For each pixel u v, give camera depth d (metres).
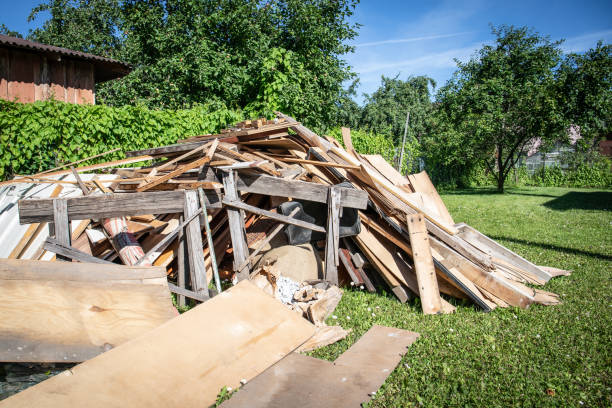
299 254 5.36
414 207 5.50
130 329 3.51
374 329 4.30
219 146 5.54
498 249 6.58
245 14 16.92
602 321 4.61
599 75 19.42
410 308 5.01
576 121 20.55
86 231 5.09
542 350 3.90
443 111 24.69
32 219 4.06
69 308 3.42
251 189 5.12
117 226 4.84
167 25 17.00
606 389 3.26
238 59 16.70
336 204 5.11
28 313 3.24
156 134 9.33
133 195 4.38
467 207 15.22
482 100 22.09
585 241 8.84
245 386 3.08
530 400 3.10
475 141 22.28
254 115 12.24
